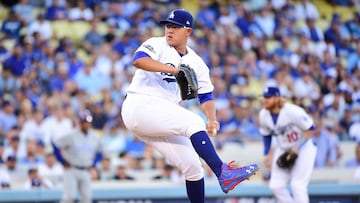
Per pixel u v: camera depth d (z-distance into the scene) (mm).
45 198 38875
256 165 19062
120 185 41625
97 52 58375
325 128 49219
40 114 47594
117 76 55625
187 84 18734
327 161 46406
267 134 31891
